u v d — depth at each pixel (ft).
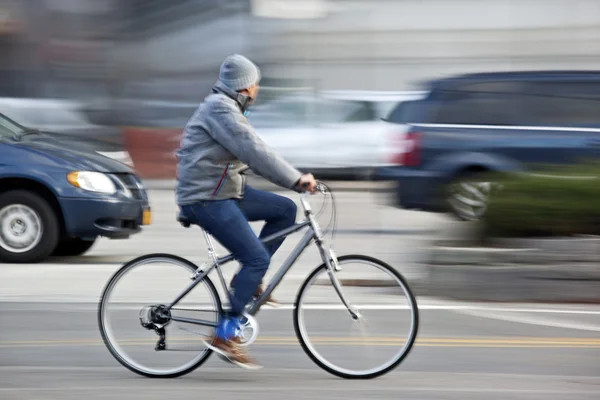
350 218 148.97
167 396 56.90
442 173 130.52
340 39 213.66
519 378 61.41
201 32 207.82
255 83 59.77
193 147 59.16
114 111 208.03
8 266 102.58
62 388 58.54
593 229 89.20
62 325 75.72
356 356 61.26
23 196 103.09
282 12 210.18
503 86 130.41
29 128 112.47
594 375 62.34
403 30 218.59
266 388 58.80
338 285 61.36
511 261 87.92
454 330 75.15
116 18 207.72
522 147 128.98
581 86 129.39
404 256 112.57
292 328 74.38
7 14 207.21
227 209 59.21
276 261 107.65
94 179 103.45
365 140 200.23
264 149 58.34
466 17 232.73
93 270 101.65
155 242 125.49
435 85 132.46
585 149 128.06
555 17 229.04
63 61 208.03
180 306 61.21
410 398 56.75
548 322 78.33
